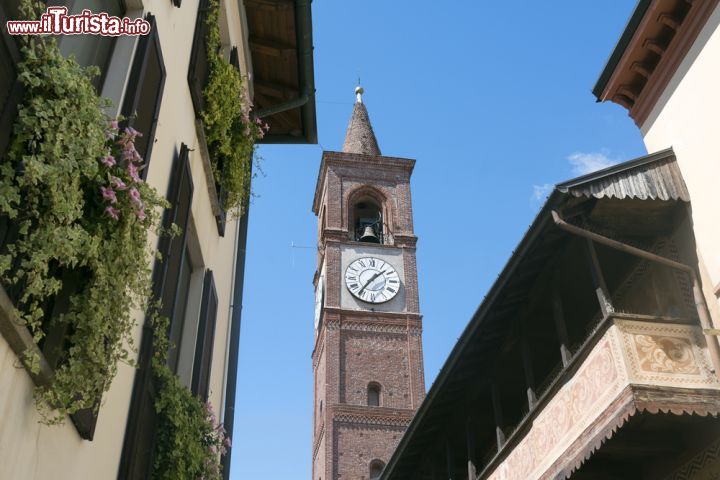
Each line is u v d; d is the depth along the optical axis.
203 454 8.21
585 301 14.02
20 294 4.09
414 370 45.16
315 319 51.84
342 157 52.97
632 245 12.38
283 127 17.03
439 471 18.98
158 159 7.30
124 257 4.93
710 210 11.30
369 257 48.88
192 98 9.16
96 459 5.52
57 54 4.29
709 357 10.66
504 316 14.34
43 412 4.48
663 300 12.06
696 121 11.91
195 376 9.43
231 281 13.57
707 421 10.75
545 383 15.85
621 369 10.39
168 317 7.45
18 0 4.10
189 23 8.91
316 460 45.56
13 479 4.19
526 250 12.52
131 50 6.18
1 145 3.84
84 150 4.32
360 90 63.12
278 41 14.71
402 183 52.75
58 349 4.54
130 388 6.33
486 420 17.64
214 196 10.52
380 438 42.75
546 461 12.13
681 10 12.30
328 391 43.81
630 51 13.12
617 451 11.25
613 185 11.68
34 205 3.97
